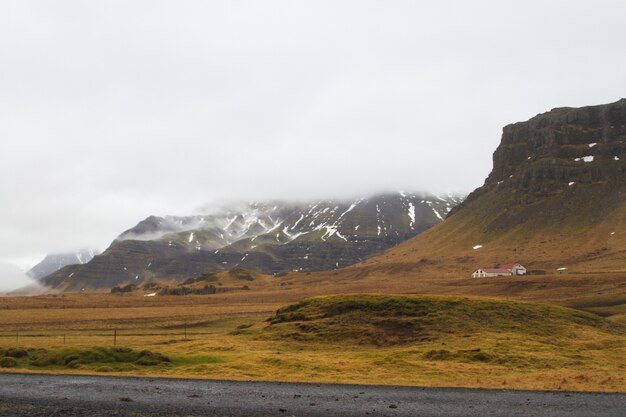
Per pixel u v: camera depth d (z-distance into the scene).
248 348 78.94
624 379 49.38
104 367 56.56
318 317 97.12
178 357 64.38
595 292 185.50
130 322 149.50
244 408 37.25
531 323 89.12
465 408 37.03
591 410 36.25
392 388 44.91
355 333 86.81
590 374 53.19
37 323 148.00
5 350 67.25
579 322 93.00
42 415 35.69
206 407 37.62
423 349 72.75
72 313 184.50
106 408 37.47
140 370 55.91
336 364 59.97
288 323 96.62
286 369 56.88
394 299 98.62
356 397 40.97
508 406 37.59
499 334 82.19
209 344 82.94
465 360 63.56
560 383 47.16
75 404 38.84
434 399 40.16
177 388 44.91
